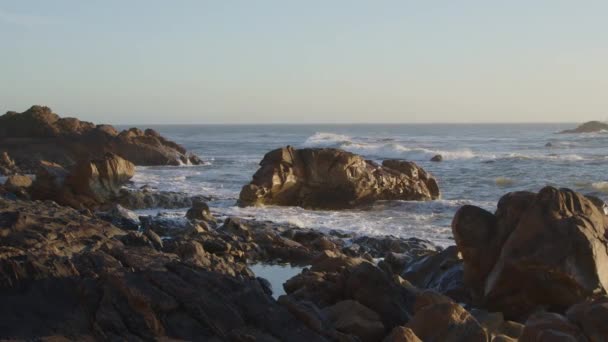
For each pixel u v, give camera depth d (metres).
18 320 10.88
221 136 167.88
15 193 31.47
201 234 20.98
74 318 10.96
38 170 31.75
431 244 21.48
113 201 31.52
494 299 13.16
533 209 13.00
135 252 13.33
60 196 31.12
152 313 10.78
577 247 12.41
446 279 14.80
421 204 31.84
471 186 40.78
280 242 20.83
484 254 13.62
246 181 45.28
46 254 12.85
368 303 12.40
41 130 62.88
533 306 12.78
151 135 64.62
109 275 11.38
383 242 21.00
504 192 38.00
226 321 10.84
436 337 10.37
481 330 10.38
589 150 75.12
